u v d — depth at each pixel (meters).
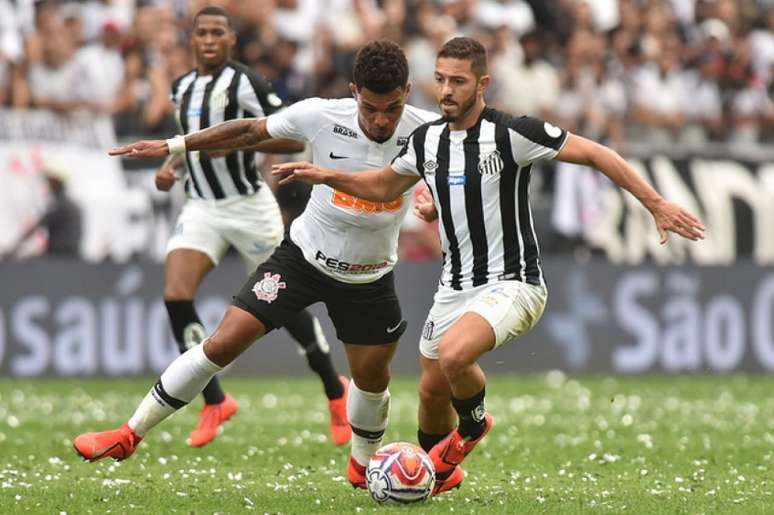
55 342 51.22
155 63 54.72
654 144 58.56
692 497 24.62
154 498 24.00
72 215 52.00
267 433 36.28
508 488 26.06
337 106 24.62
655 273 55.22
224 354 24.86
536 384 51.69
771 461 30.81
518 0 64.00
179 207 52.25
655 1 63.69
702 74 62.47
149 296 51.56
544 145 23.28
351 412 26.05
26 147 51.72
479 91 23.61
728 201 57.47
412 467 23.25
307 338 32.22
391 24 58.97
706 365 55.50
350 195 24.19
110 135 53.03
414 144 23.97
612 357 54.94
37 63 53.38
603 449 33.06
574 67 59.75
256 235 33.56
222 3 56.12
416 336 53.25
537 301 23.89
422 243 55.44
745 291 55.78
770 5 67.12
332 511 22.53
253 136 25.08
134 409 42.12
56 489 25.16
